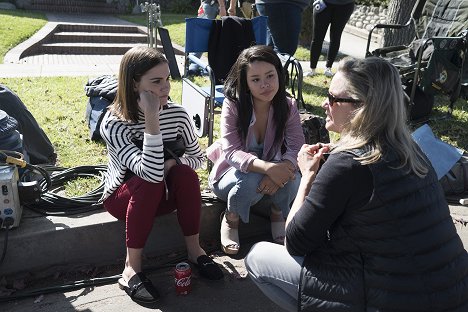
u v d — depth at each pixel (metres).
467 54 5.07
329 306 1.74
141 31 11.43
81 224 2.68
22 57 8.48
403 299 1.61
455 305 1.62
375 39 11.84
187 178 2.53
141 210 2.39
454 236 1.70
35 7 14.05
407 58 5.23
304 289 1.81
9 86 5.36
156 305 2.44
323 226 1.70
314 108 5.10
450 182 3.63
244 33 4.48
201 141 4.11
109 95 3.89
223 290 2.60
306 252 1.81
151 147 2.30
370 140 1.67
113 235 2.76
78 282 2.57
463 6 5.86
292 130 2.82
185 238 2.70
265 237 3.15
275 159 2.82
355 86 1.70
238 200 2.67
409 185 1.62
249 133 2.77
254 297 2.56
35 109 4.55
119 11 15.14
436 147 3.11
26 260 2.61
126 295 2.52
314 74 6.59
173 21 12.95
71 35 10.41
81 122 4.31
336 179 1.64
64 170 3.36
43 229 2.61
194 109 3.51
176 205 2.61
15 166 2.61
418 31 6.28
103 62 8.71
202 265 2.65
